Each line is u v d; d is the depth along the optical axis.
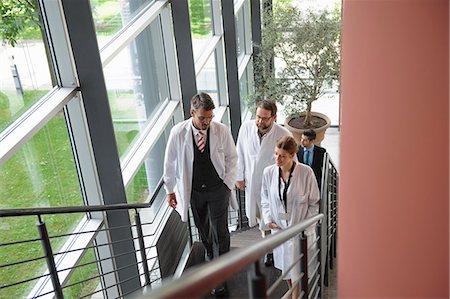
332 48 7.16
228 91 7.45
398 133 2.31
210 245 4.30
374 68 2.27
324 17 7.21
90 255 3.84
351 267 2.53
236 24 8.00
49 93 3.42
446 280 2.42
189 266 4.53
